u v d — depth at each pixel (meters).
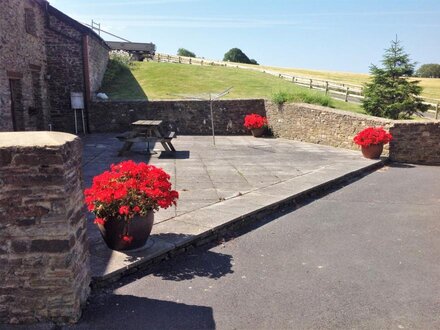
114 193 4.66
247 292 4.29
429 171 11.08
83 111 17.02
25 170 3.42
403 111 18.22
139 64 27.05
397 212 7.31
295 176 9.42
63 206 3.47
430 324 3.71
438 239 5.97
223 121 17.70
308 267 4.95
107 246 5.02
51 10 15.67
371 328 3.65
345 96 22.03
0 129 10.84
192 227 5.82
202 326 3.65
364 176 10.34
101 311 3.87
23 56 12.86
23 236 3.50
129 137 11.91
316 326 3.67
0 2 10.85
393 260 5.19
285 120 16.44
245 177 9.30
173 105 17.34
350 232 6.23
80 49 16.66
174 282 4.48
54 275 3.56
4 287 3.56
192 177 9.26
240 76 25.83
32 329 3.54
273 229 6.35
